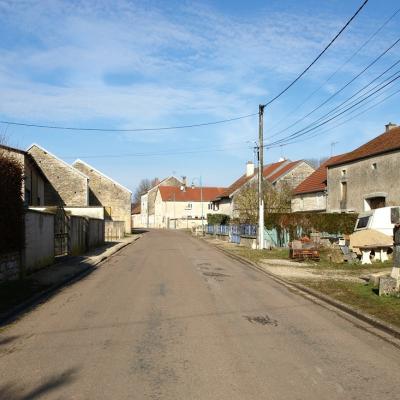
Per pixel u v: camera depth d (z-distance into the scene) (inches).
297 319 361.7
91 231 1156.5
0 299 426.0
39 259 669.3
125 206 2245.3
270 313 384.5
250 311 391.5
